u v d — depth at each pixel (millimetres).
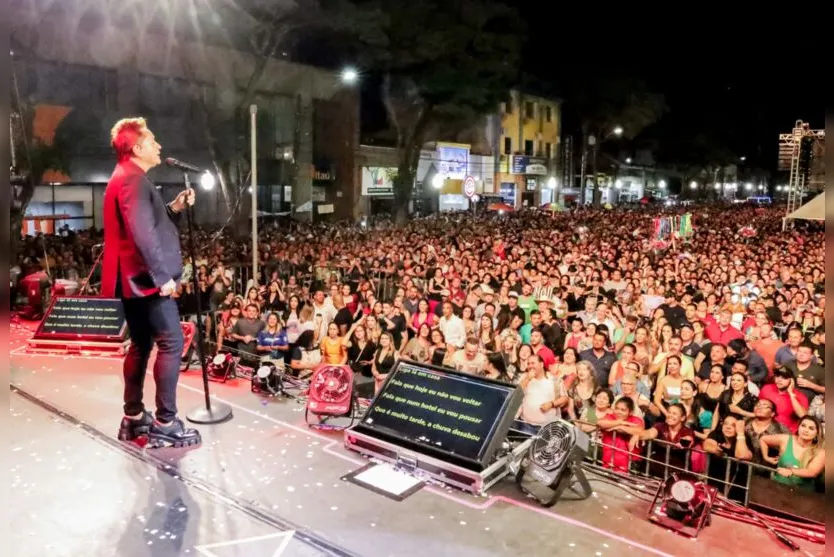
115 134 4723
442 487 4793
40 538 3889
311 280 15953
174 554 3809
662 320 10086
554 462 4660
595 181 56219
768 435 6184
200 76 26188
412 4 29375
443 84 31562
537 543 4125
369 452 5191
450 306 10672
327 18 25156
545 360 8602
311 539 4023
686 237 23844
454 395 5230
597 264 16078
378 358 9195
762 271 15125
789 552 4184
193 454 5070
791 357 8812
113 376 6668
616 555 4039
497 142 49812
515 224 32500
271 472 4859
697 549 4160
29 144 19297
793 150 26609
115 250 4816
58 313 7695
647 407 7363
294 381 6926
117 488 4492
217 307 12031
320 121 35125
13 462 4773
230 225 24859
